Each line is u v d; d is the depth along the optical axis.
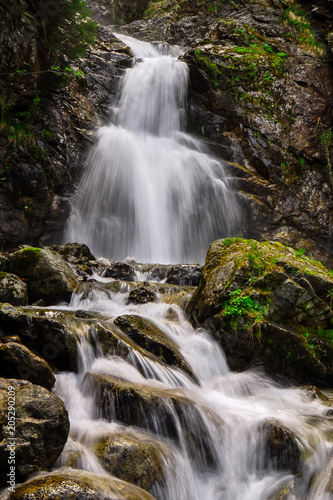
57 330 5.91
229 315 7.30
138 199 14.07
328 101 17.05
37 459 4.14
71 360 5.89
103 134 14.51
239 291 7.50
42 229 11.61
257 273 7.62
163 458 4.84
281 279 7.43
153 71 17.12
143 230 13.93
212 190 14.80
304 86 17.23
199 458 5.20
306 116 16.56
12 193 10.89
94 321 6.47
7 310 5.94
